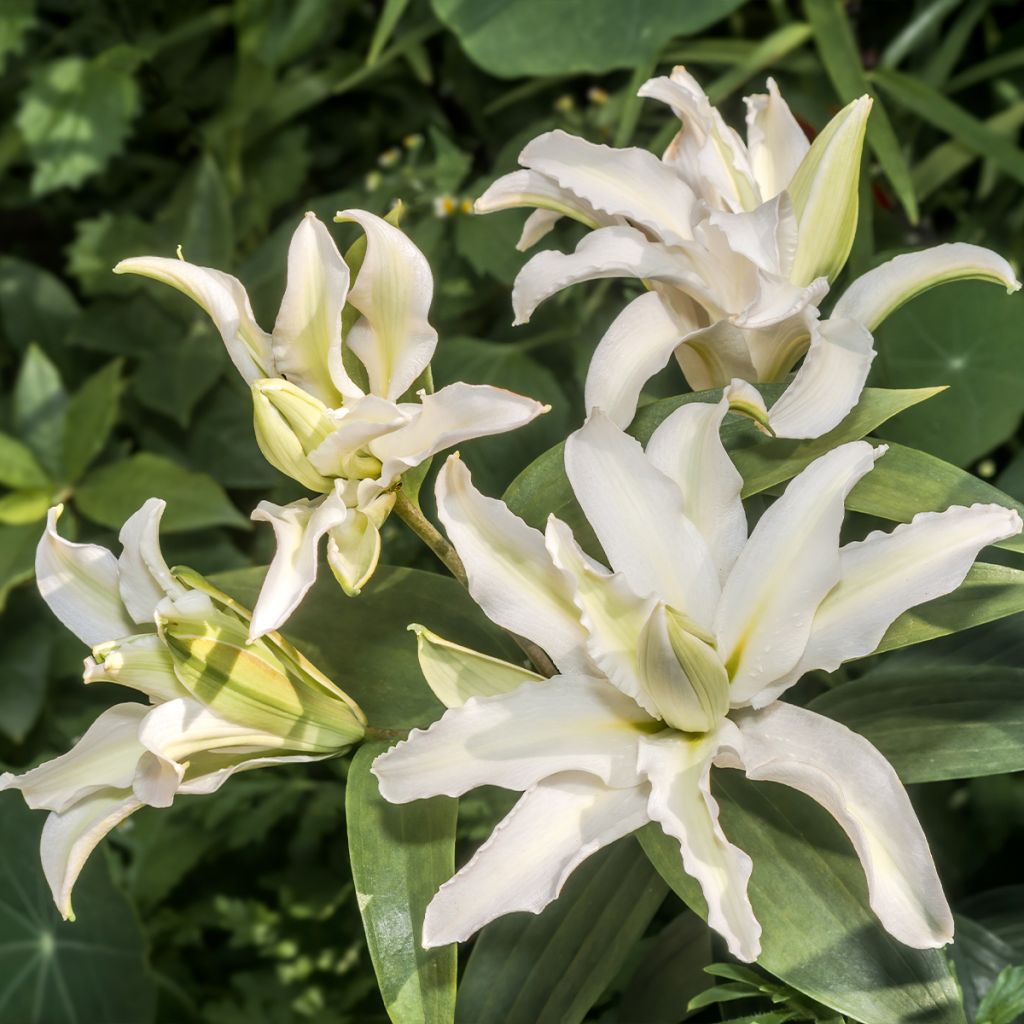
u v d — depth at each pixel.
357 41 1.38
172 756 0.55
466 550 0.55
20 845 1.02
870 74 1.00
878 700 0.60
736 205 0.63
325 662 0.62
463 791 0.54
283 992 1.09
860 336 0.59
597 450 0.56
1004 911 0.75
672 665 0.53
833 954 0.54
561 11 1.00
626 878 0.61
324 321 0.55
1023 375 0.86
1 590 1.07
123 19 1.38
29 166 1.49
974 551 0.54
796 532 0.55
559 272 0.62
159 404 1.26
